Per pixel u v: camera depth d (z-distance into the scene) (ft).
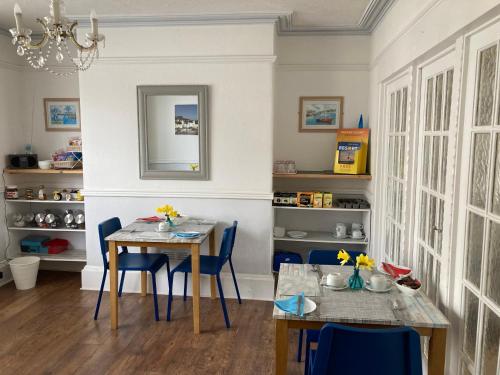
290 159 14.32
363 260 7.66
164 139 12.85
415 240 9.25
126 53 12.48
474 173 6.28
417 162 9.16
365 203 13.34
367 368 5.61
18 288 13.48
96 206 13.25
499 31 5.45
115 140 12.91
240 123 12.44
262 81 12.23
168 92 12.44
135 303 12.44
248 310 12.03
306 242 14.79
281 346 6.70
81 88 12.80
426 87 8.63
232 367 9.13
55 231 15.20
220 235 12.92
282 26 12.98
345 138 13.46
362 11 11.54
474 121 6.23
